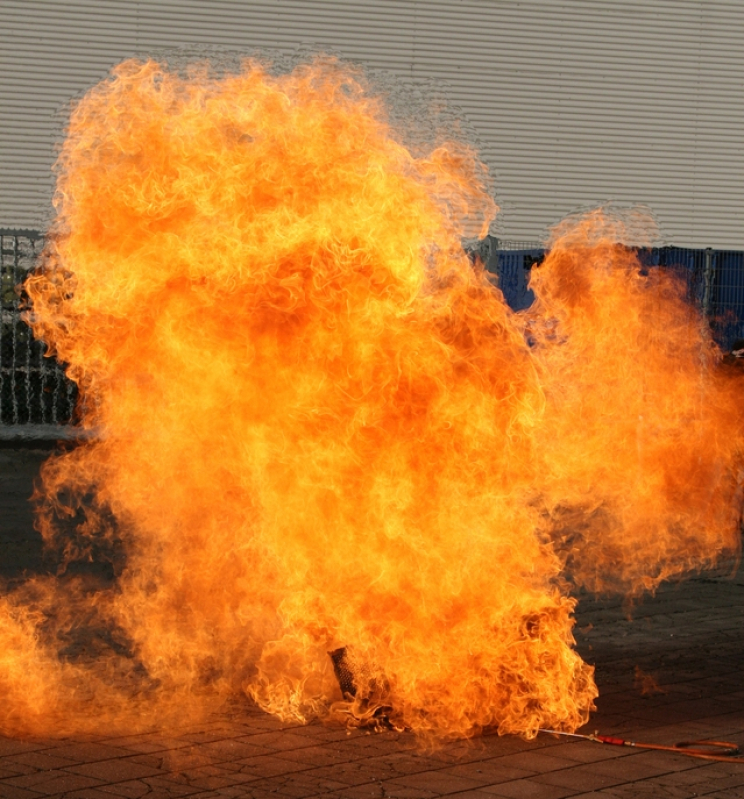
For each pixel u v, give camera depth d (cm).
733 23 5150
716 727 1253
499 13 4909
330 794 1005
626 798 1010
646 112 5088
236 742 1146
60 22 4509
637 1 5050
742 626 1809
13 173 4484
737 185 5203
